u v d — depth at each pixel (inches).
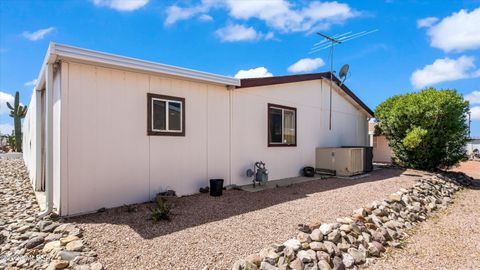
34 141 273.7
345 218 171.0
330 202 211.5
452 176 377.4
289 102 345.4
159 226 156.3
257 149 301.9
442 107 380.2
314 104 389.7
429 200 257.8
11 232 149.7
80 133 181.6
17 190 266.4
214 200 217.0
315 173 375.6
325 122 412.2
